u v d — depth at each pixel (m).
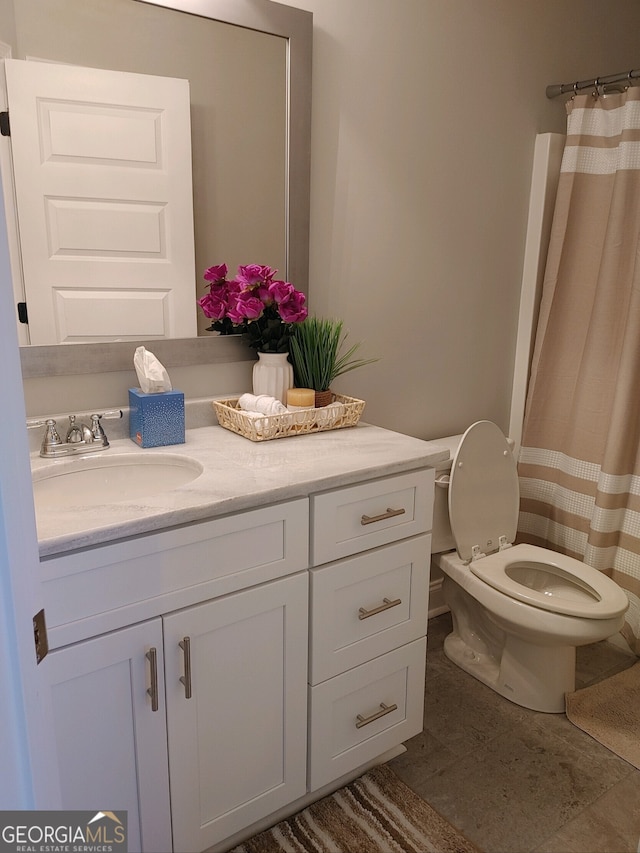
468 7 2.18
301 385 1.90
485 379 2.62
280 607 1.46
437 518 2.17
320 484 1.45
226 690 1.41
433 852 1.56
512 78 2.36
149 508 1.26
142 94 1.62
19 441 0.69
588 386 2.46
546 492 2.67
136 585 1.24
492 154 2.38
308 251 1.97
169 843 1.40
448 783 1.78
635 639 2.37
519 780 1.79
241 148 1.79
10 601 0.69
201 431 1.81
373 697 1.72
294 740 1.57
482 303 2.51
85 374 1.67
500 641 2.25
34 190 1.52
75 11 1.50
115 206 1.63
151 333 1.75
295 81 1.83
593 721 2.00
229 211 1.81
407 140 2.13
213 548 1.33
